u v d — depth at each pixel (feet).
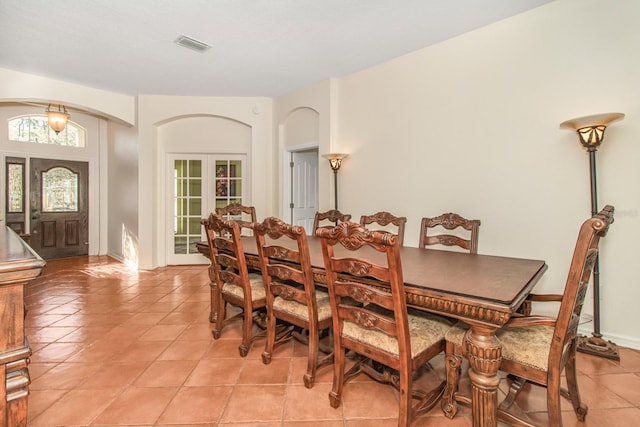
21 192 17.88
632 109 7.56
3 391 3.28
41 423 5.31
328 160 13.70
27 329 9.12
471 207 10.13
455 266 6.38
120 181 18.71
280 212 16.67
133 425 5.29
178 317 10.11
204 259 17.89
